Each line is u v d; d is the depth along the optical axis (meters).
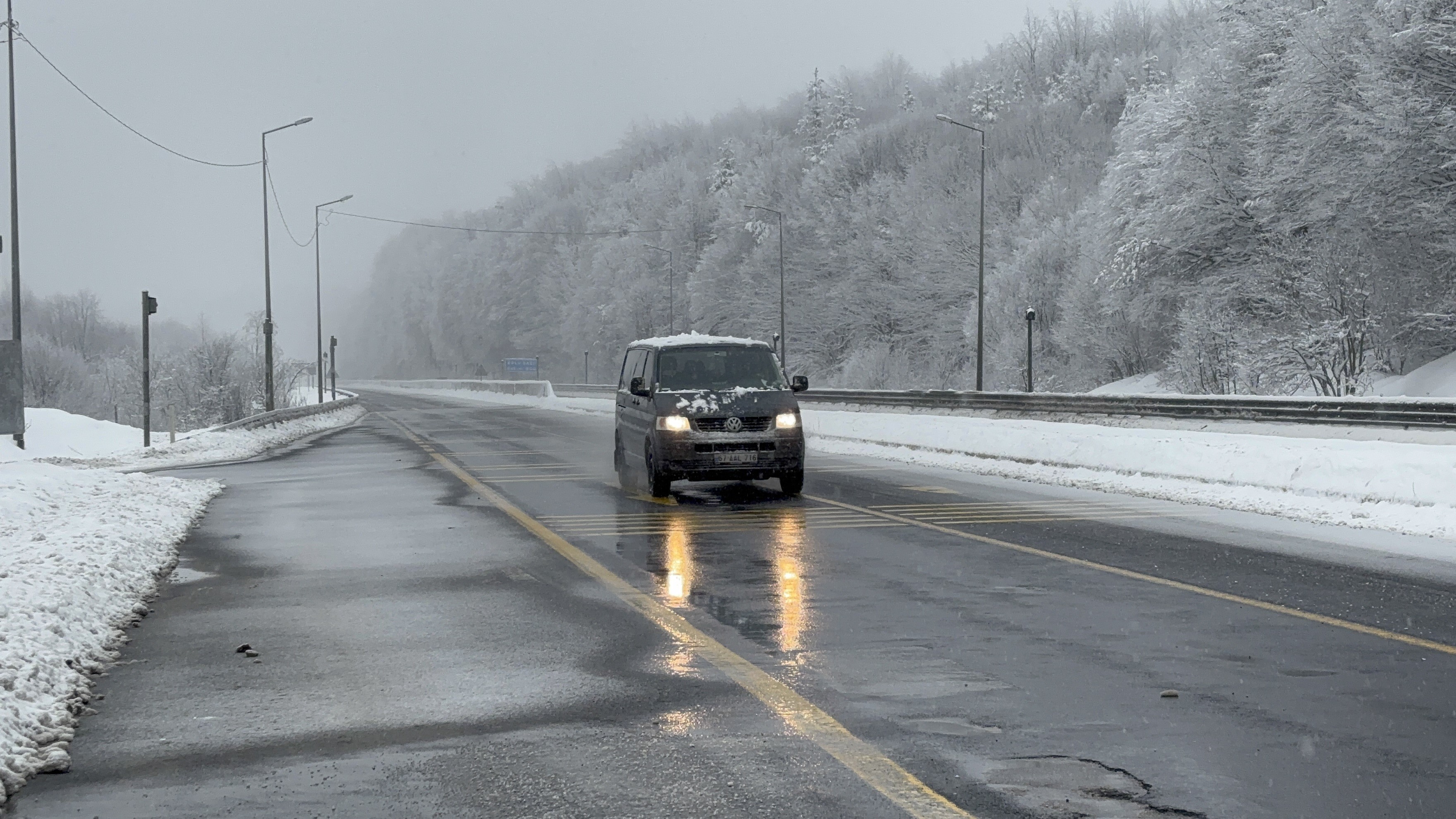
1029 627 8.40
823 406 49.78
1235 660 7.35
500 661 7.53
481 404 75.56
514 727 6.07
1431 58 33.25
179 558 12.15
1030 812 4.80
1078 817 4.75
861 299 75.75
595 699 6.58
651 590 10.02
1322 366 36.31
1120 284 46.97
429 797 5.05
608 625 8.59
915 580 10.36
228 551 12.62
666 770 5.36
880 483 19.62
